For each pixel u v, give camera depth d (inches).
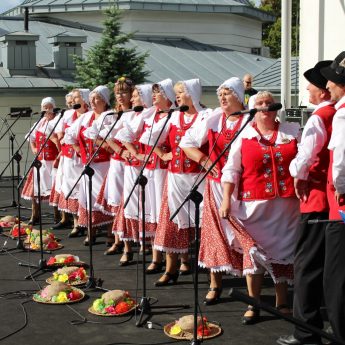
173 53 790.5
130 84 258.1
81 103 315.9
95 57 629.9
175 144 222.8
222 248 195.6
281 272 186.2
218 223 197.5
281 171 184.9
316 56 348.2
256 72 762.8
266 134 186.9
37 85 637.3
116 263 265.9
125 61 631.2
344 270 155.2
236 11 845.8
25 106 632.4
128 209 252.4
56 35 669.3
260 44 922.7
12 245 305.1
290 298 211.5
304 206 169.0
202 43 850.1
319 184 167.0
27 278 246.5
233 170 187.9
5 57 657.0
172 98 235.3
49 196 354.9
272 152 184.2
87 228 298.2
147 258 271.0
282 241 186.7
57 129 332.5
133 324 192.7
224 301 211.5
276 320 192.4
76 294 216.5
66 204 313.1
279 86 611.5
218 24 855.7
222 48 847.7
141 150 249.3
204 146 208.1
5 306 212.1
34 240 296.7
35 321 197.0
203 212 202.7
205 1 843.4
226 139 197.3
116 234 280.1
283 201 185.9
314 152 163.9
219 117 203.3
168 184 225.1
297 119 350.0
